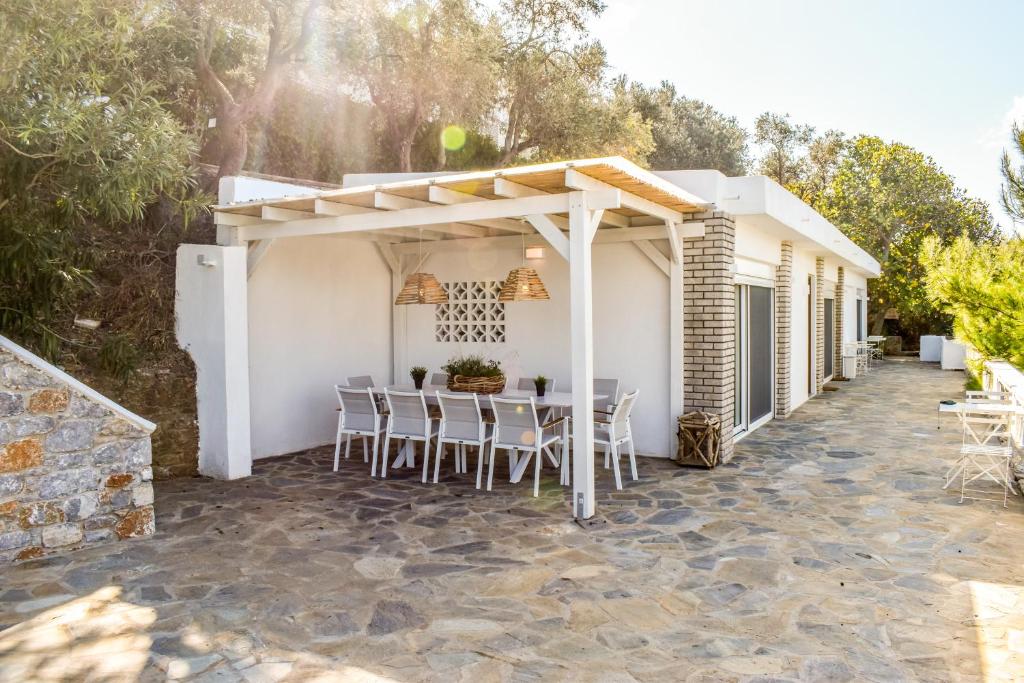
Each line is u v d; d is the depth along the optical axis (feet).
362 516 20.94
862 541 18.42
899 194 99.35
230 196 26.35
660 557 17.31
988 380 39.34
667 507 21.75
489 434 26.13
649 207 24.84
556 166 18.33
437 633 13.25
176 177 18.20
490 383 26.71
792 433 35.53
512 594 15.10
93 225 28.50
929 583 15.53
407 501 22.61
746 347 35.12
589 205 20.15
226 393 25.72
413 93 51.31
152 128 16.72
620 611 14.20
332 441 32.73
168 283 27.68
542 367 32.19
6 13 13.99
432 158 58.29
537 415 24.31
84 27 15.35
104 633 13.25
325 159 54.24
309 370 31.48
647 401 29.68
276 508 21.83
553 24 56.13
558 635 13.16
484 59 50.78
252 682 11.44
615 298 30.19
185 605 14.55
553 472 26.66
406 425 25.64
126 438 18.79
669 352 29.09
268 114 47.32
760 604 14.51
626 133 61.21
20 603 14.66
